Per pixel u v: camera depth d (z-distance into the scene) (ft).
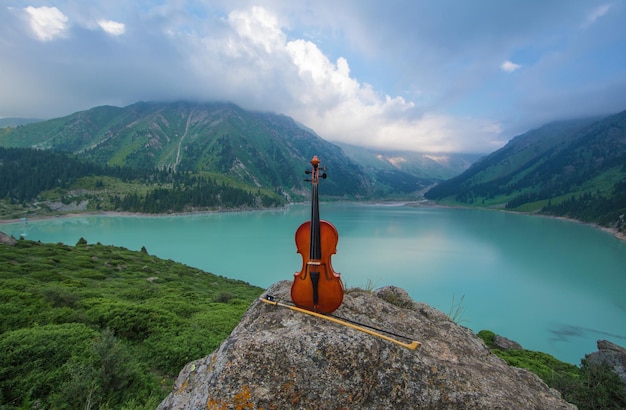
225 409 10.45
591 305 198.90
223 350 12.46
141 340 38.52
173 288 105.09
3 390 22.76
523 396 12.65
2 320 36.55
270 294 17.69
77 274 106.63
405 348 12.61
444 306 194.70
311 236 14.66
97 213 623.36
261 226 542.98
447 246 384.68
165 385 28.19
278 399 10.71
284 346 11.76
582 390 36.94
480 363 14.70
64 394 22.70
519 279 252.01
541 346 149.48
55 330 30.50
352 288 21.76
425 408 11.28
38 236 404.16
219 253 340.39
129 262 160.35
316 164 15.02
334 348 11.89
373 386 11.45
